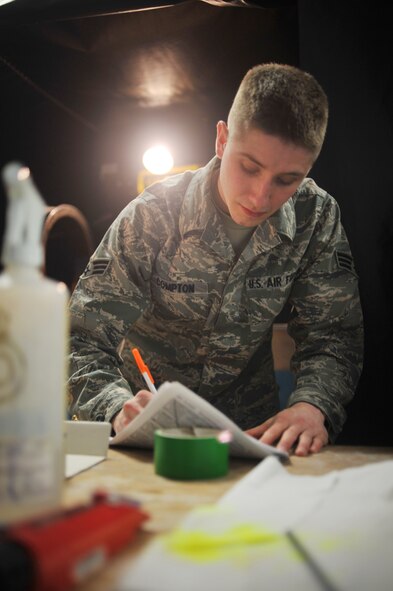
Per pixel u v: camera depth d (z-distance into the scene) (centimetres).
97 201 487
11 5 214
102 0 210
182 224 159
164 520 66
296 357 162
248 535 56
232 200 140
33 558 45
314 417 126
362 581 49
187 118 450
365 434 197
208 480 87
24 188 58
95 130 463
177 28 294
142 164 467
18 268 59
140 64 346
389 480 75
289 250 162
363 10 197
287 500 68
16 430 56
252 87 131
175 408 95
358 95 197
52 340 58
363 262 197
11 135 417
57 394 59
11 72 363
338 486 74
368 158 197
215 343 165
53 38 311
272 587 47
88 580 48
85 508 58
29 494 56
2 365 56
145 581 47
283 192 136
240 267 158
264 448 97
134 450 110
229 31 294
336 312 161
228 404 175
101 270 154
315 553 54
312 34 201
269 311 162
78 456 103
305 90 130
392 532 59
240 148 132
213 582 47
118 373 144
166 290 161
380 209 196
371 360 196
